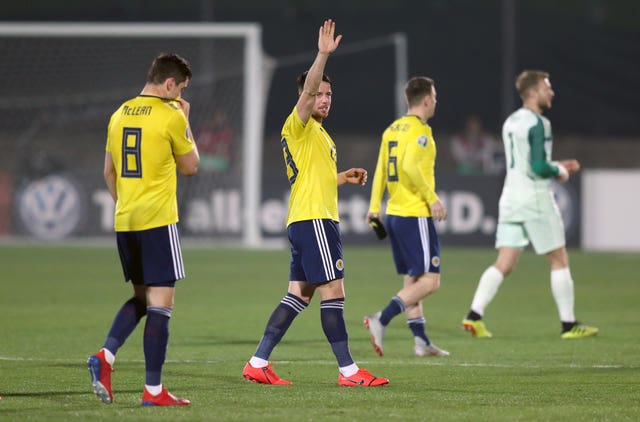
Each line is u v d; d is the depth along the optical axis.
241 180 79.88
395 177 29.94
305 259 23.05
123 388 22.59
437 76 102.50
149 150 20.27
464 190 78.12
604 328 36.28
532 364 27.34
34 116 91.25
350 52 103.12
